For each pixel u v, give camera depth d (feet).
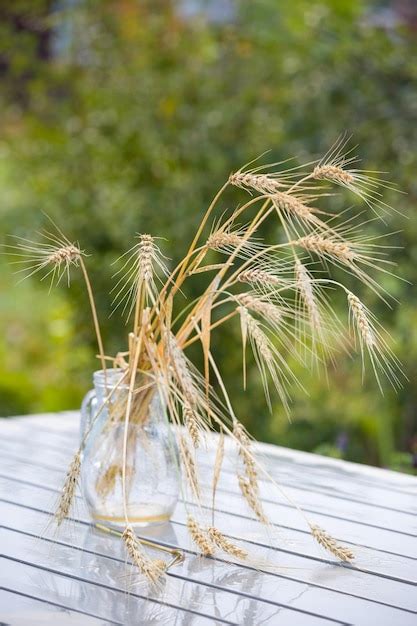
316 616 5.20
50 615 5.13
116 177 17.22
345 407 15.71
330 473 8.17
